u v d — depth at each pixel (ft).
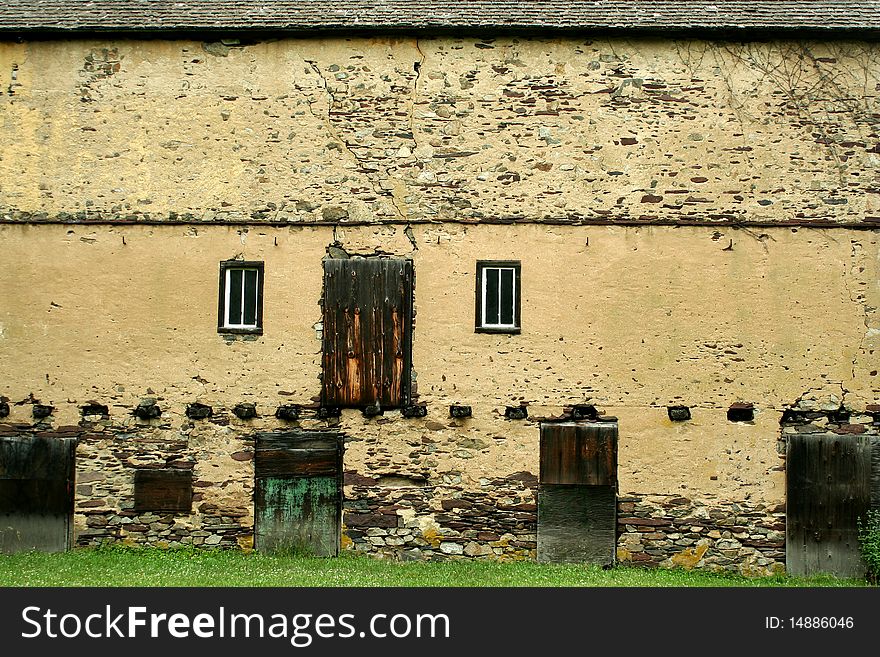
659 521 41.50
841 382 41.70
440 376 42.22
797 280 42.09
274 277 42.88
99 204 43.47
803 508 41.39
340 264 42.78
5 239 43.45
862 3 45.37
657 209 42.47
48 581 36.47
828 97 42.86
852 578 40.96
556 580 37.81
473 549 41.75
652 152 42.75
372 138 43.24
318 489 42.27
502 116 43.14
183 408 42.63
